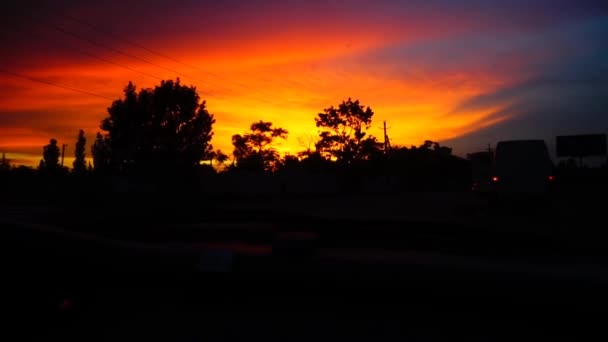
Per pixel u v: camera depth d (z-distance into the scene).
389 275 4.04
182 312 4.53
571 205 22.08
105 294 4.72
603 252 5.04
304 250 4.30
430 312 4.11
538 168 19.16
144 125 33.94
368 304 4.22
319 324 4.23
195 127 34.75
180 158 34.16
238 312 4.51
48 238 4.47
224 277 4.31
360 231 5.21
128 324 4.32
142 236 5.60
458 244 4.88
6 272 4.29
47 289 4.41
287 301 4.47
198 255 4.46
